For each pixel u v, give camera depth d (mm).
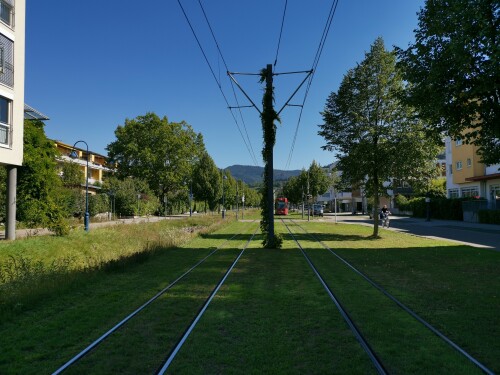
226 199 85250
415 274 10969
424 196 56125
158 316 7184
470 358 5066
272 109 18297
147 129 68125
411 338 5844
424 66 11781
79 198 42969
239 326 6508
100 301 8367
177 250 17797
